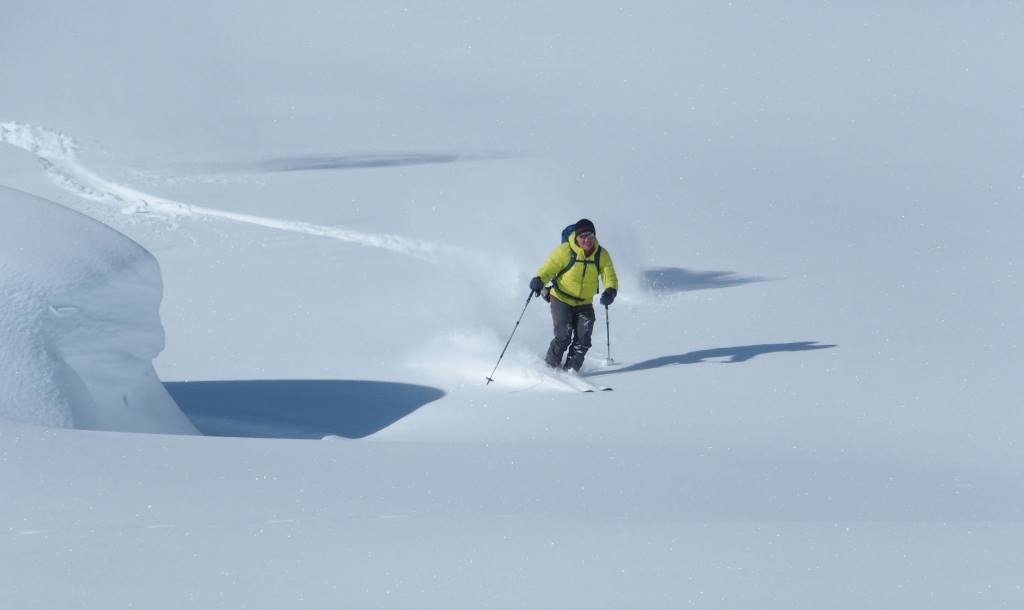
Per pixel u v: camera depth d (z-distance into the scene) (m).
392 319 39.50
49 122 98.06
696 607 12.38
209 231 56.25
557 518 15.50
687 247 50.56
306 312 40.84
